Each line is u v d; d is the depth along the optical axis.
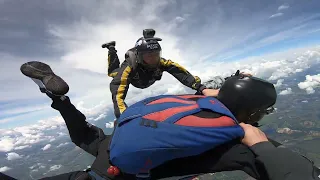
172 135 0.68
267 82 0.80
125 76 1.58
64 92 0.95
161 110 0.76
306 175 0.56
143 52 1.55
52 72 0.99
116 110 1.49
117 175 0.85
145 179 0.77
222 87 0.83
